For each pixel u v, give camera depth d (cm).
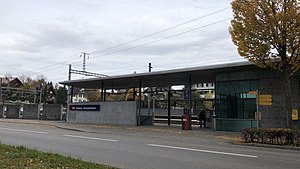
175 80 3088
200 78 2906
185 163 944
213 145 1452
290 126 1530
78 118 3462
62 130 2434
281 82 2086
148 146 1366
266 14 1459
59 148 1275
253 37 1512
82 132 2252
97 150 1221
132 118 2955
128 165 902
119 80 3216
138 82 3347
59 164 811
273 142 1459
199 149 1280
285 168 883
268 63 1569
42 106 4288
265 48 1498
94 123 3269
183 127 2438
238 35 1561
